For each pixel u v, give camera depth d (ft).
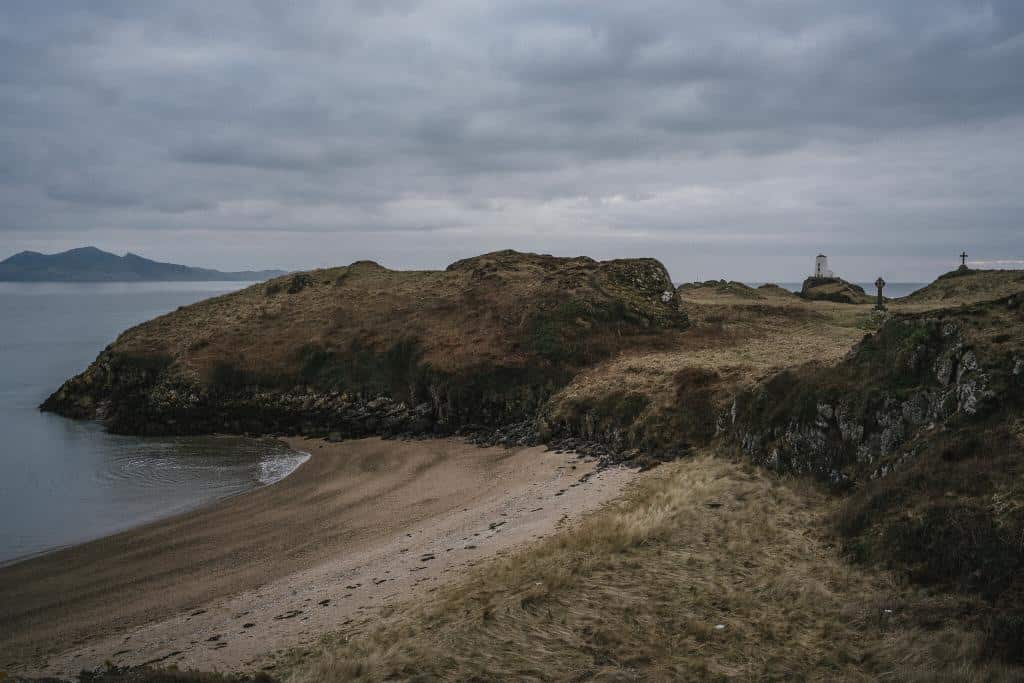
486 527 68.80
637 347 146.30
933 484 50.44
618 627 39.70
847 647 37.27
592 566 49.19
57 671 45.75
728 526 57.36
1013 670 32.09
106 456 121.08
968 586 40.68
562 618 40.81
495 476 93.20
